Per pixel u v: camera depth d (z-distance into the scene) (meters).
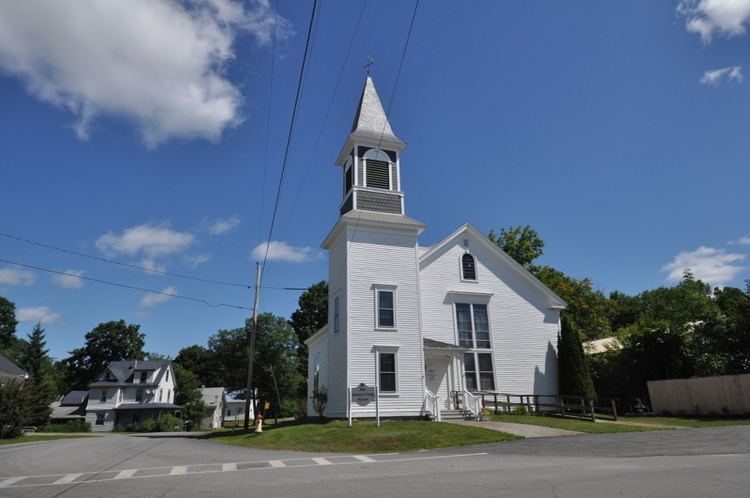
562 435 17.70
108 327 93.12
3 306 78.19
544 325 28.30
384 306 23.12
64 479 11.12
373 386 21.80
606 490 7.73
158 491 9.12
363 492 8.29
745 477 8.61
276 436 19.30
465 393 23.98
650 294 70.12
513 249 43.72
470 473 10.12
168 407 67.75
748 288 29.08
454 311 26.58
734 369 28.47
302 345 63.88
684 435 16.47
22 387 32.91
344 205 26.52
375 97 27.44
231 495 8.45
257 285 32.72
